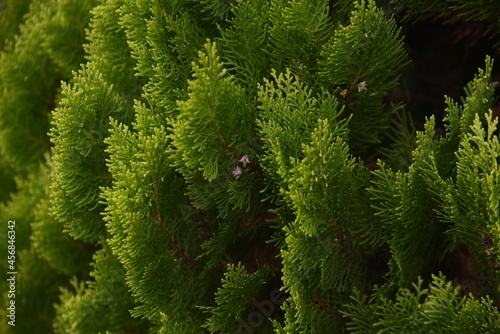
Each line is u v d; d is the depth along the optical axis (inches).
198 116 60.2
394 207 61.2
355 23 60.9
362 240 62.7
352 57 61.6
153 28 62.9
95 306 69.6
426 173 60.6
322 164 59.9
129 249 61.8
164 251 63.2
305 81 63.2
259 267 63.6
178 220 63.9
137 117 63.1
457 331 59.7
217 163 61.4
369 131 64.9
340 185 60.8
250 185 62.5
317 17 62.0
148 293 63.4
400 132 65.6
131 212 61.8
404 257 61.6
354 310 62.9
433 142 61.1
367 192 62.5
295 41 62.6
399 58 63.5
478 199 59.2
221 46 64.1
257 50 63.2
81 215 66.5
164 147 62.7
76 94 63.8
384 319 61.4
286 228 60.2
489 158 58.9
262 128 61.7
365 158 67.1
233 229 63.7
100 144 65.1
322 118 61.4
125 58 67.1
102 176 65.6
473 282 64.1
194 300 64.9
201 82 59.9
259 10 62.9
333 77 62.2
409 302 60.4
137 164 61.7
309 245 60.7
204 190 62.4
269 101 61.2
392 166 65.9
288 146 61.1
